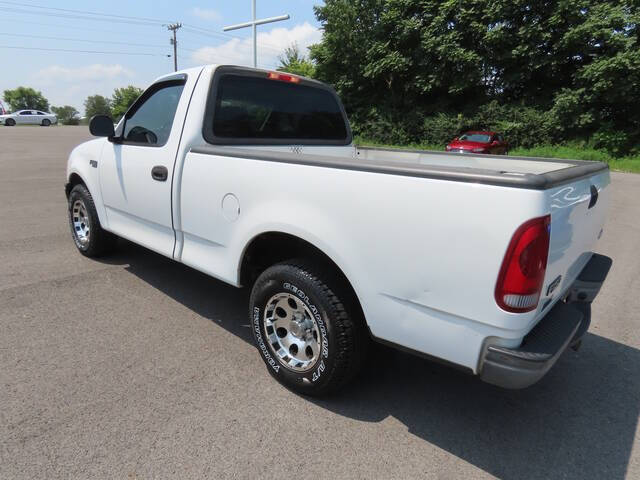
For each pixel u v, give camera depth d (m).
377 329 2.22
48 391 2.54
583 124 20.88
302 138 3.91
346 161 2.18
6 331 3.20
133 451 2.13
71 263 4.66
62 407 2.41
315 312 2.42
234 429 2.32
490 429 2.43
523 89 24.47
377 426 2.41
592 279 2.57
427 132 24.62
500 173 1.79
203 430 2.30
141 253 5.09
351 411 2.52
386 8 25.16
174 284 4.22
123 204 3.81
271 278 2.57
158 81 3.56
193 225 3.09
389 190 2.02
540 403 2.68
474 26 22.69
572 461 2.21
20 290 3.92
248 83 3.39
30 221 6.36
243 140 3.35
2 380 2.62
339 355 2.38
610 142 20.47
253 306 2.72
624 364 3.16
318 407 2.54
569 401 2.71
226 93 3.23
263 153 2.54
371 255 2.13
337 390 2.54
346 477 2.04
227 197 2.77
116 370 2.79
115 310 3.62
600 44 20.86
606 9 20.31
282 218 2.44
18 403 2.42
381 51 24.98
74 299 3.80
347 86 27.28
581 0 20.72
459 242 1.85
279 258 2.98
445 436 2.36
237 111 3.32
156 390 2.61
